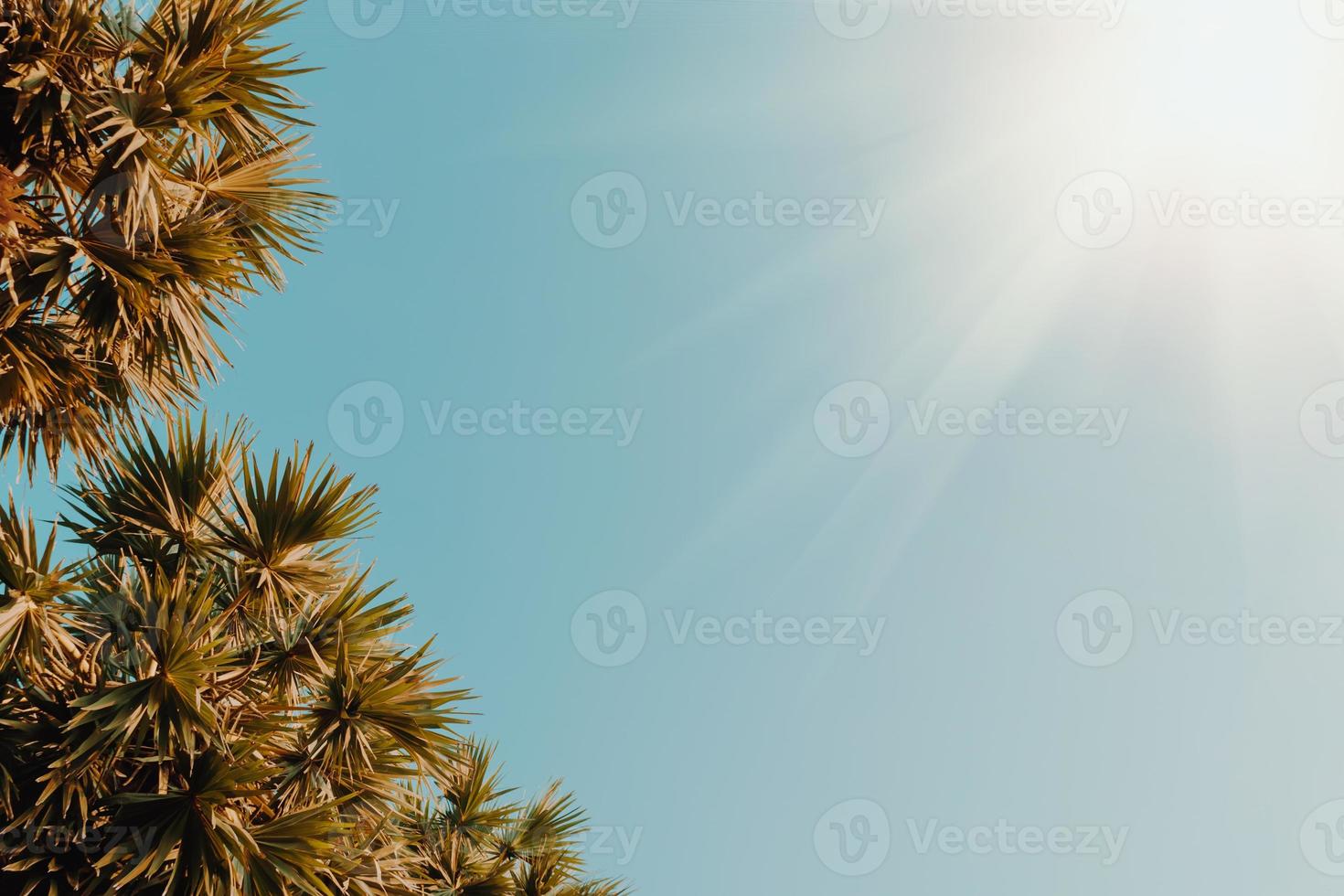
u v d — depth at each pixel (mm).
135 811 4238
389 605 5516
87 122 4500
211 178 5156
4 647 4203
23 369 4602
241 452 5590
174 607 4531
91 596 4805
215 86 4750
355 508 5449
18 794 4164
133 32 4754
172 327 4992
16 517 4418
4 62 4309
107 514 5301
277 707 4984
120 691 4199
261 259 5457
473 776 7305
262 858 4289
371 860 5125
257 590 5316
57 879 4176
